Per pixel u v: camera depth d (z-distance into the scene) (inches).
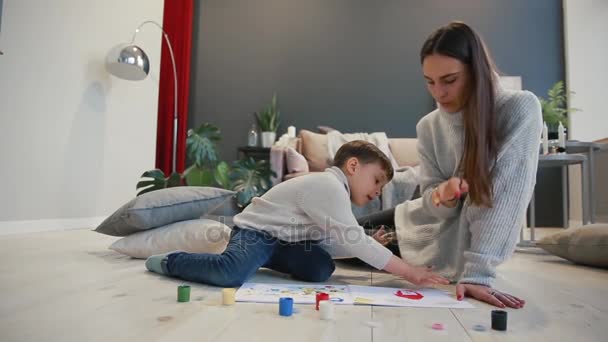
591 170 104.3
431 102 167.6
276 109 174.1
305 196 44.6
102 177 117.6
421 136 54.3
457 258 45.5
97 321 29.4
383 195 95.2
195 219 64.7
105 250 69.1
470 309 34.6
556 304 38.0
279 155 128.7
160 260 46.9
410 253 50.7
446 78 39.9
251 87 175.6
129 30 127.6
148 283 43.3
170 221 62.9
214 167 149.7
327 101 172.7
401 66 170.6
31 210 95.7
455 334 27.8
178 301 35.5
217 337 26.1
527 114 41.6
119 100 124.1
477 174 39.5
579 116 155.8
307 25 175.9
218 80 176.9
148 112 139.1
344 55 173.6
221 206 66.3
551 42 163.9
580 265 66.9
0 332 26.7
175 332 27.0
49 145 99.7
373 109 170.4
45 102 98.0
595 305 37.7
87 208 112.1
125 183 127.7
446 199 41.4
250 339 25.8
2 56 86.8
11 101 89.4
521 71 164.2
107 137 119.2
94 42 113.3
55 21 99.9
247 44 177.2
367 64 172.2
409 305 35.4
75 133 107.5
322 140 145.1
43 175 98.3
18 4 90.0
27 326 28.0
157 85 143.9
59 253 64.9
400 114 168.9
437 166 52.9
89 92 111.9
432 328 29.0
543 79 163.2
